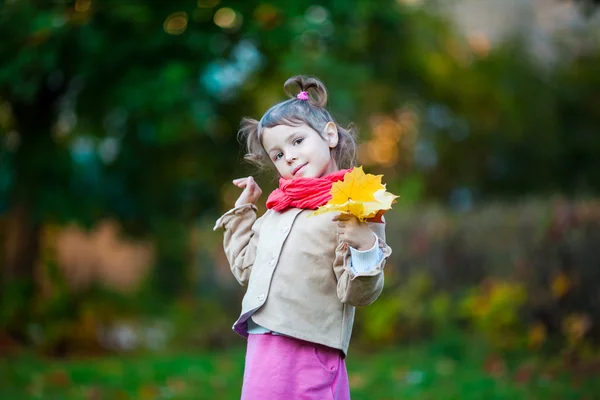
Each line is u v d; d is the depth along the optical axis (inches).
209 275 513.0
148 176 451.2
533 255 313.1
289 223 119.5
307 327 114.5
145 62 368.8
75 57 354.0
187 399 242.5
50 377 285.6
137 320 498.6
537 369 267.3
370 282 108.1
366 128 500.7
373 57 489.4
